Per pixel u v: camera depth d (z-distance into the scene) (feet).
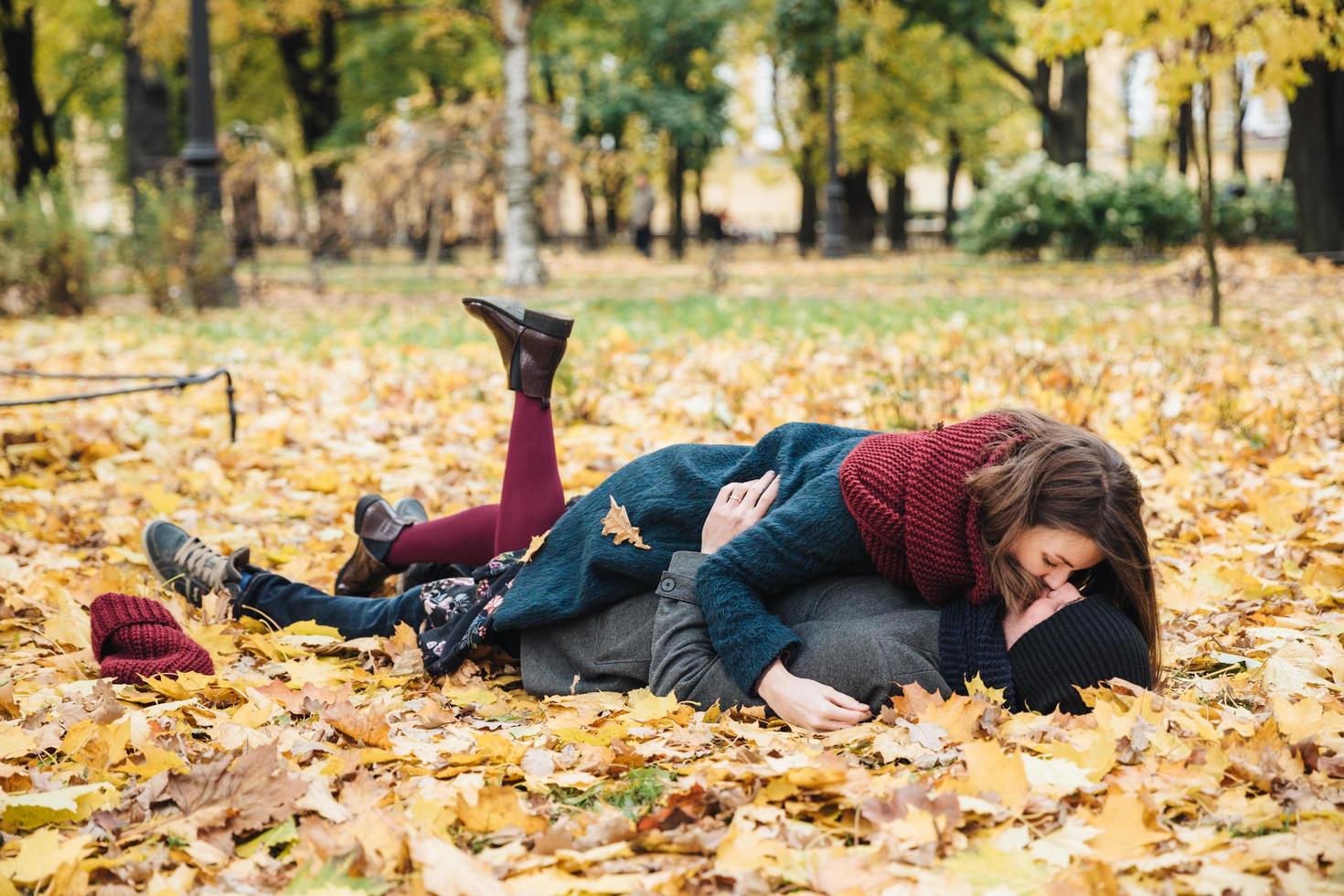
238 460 17.58
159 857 6.06
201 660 9.14
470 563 10.11
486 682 9.27
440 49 83.10
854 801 6.38
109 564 12.63
